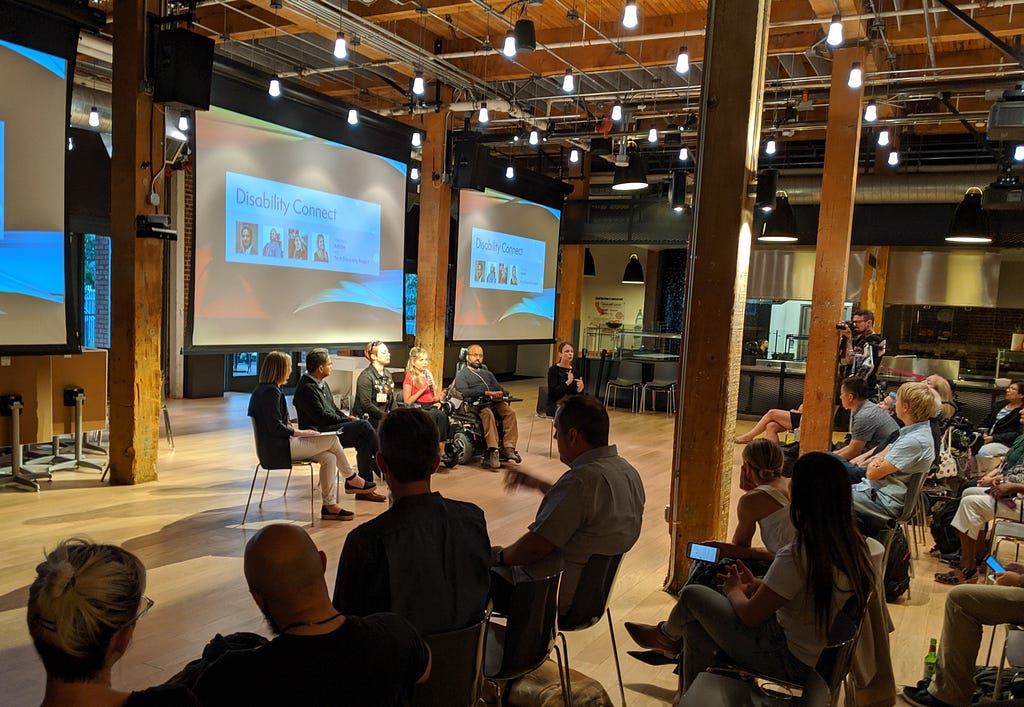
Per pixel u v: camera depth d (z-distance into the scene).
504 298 10.52
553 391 8.03
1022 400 5.66
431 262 8.87
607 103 9.66
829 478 2.16
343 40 5.77
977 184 9.57
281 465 4.91
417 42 7.74
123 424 5.83
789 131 9.09
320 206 7.63
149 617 3.48
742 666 2.37
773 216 8.62
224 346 6.75
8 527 4.68
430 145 8.85
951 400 5.83
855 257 11.43
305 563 1.43
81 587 1.17
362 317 8.28
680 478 4.02
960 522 4.32
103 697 1.21
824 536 2.14
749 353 12.48
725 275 3.87
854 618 2.16
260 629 3.39
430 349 8.88
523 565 2.68
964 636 2.75
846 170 6.39
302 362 12.55
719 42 3.84
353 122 7.59
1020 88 5.43
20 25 5.20
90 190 9.11
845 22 6.16
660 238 12.20
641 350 12.64
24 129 5.29
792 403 11.02
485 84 8.45
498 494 6.00
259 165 6.94
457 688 1.90
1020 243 10.07
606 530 2.60
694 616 2.51
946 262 11.05
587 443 2.66
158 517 5.02
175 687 1.28
